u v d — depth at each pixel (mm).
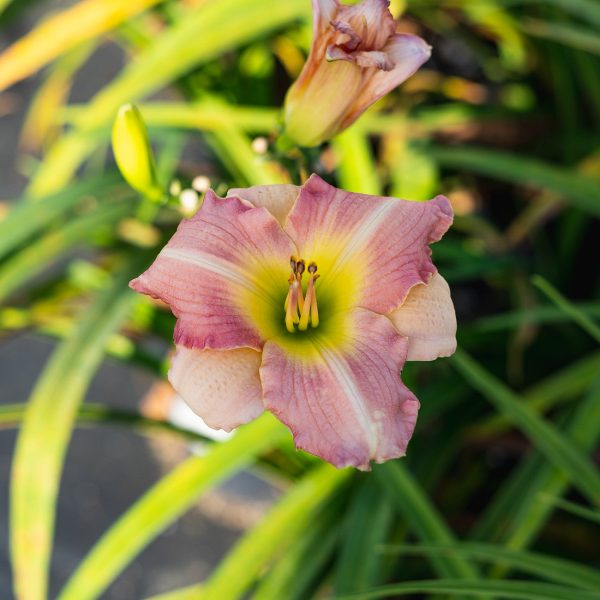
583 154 971
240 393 616
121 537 759
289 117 689
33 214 844
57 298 927
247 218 632
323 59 662
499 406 803
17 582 747
